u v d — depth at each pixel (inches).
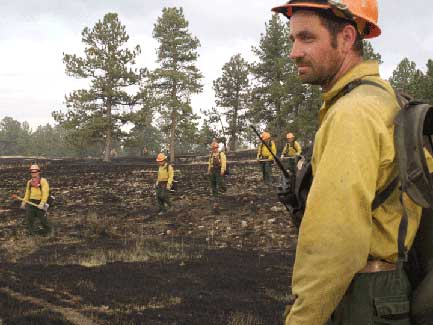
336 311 59.4
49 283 382.3
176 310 316.2
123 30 1930.4
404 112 59.7
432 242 61.4
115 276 411.5
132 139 2017.7
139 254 513.7
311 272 54.4
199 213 749.3
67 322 284.7
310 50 64.1
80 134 1914.4
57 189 1008.2
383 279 57.9
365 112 57.0
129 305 326.3
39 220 692.1
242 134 2578.7
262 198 813.9
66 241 599.8
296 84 1790.1
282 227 641.0
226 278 404.2
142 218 737.0
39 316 289.9
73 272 423.2
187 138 2135.8
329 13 63.0
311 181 64.1
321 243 54.0
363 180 54.2
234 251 531.5
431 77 1143.6
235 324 286.2
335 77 65.3
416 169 57.6
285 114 1909.4
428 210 61.9
